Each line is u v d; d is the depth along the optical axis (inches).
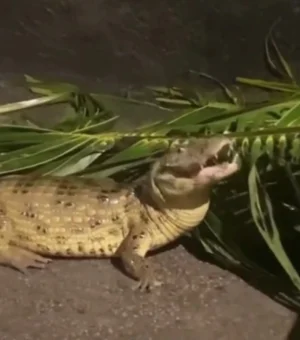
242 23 121.8
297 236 97.6
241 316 84.7
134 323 83.8
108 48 125.6
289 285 89.9
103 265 93.5
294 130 91.1
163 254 95.0
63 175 99.1
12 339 81.6
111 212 93.2
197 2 121.3
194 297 87.7
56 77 128.2
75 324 83.7
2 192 95.6
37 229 93.9
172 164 88.7
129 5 122.6
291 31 121.4
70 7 123.7
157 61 125.5
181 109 110.2
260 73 124.1
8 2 124.5
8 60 128.3
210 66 125.0
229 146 88.2
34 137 101.3
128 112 120.3
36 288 89.4
